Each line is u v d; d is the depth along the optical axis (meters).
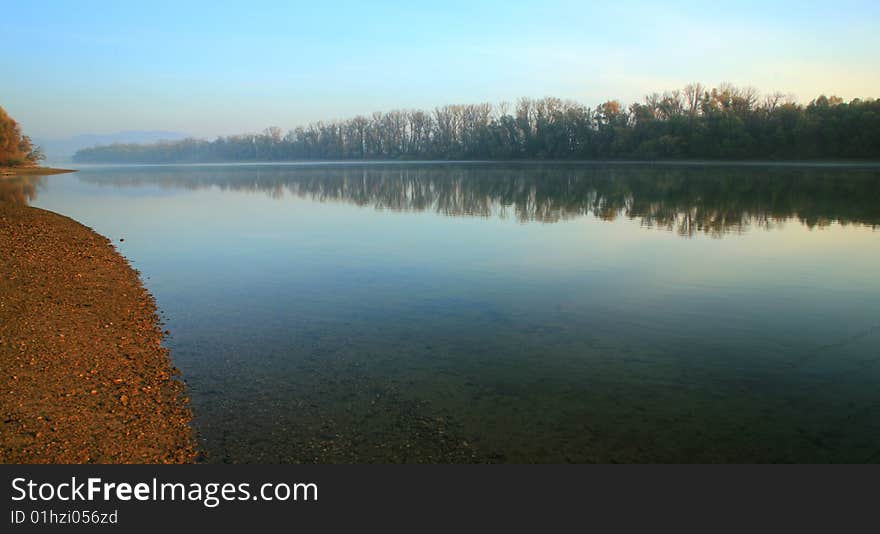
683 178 53.56
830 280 13.91
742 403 7.59
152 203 39.16
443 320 11.08
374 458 6.36
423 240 20.95
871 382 8.17
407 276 14.87
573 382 8.23
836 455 6.44
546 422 7.11
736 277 14.34
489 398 7.73
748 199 33.78
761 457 6.42
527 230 23.27
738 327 10.57
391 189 49.88
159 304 12.31
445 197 40.59
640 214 28.09
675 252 17.78
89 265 15.65
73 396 7.41
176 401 7.60
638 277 14.45
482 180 59.84
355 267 16.09
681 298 12.51
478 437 6.77
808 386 8.07
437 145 141.12
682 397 7.76
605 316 11.28
